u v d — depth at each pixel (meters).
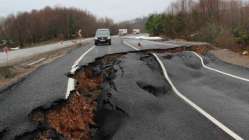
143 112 8.59
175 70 15.91
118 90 10.59
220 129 7.31
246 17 40.50
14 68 17.08
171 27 55.00
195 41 38.38
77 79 13.10
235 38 27.92
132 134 7.09
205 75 14.95
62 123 7.78
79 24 109.62
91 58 20.28
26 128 7.09
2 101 9.59
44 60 21.64
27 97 9.91
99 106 9.01
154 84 12.12
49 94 10.12
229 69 16.84
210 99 10.18
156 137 6.90
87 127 7.79
